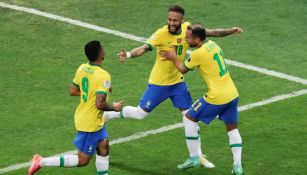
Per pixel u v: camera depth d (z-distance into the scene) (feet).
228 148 125.08
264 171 117.60
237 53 165.37
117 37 172.04
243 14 184.75
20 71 155.02
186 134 116.47
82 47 166.81
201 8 187.62
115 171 117.39
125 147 125.29
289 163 120.06
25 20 178.50
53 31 173.99
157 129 131.85
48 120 134.82
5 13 181.57
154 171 117.70
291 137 128.67
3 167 118.32
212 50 113.39
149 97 121.60
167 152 123.75
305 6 189.67
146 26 178.29
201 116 115.24
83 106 108.47
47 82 150.41
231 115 114.93
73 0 191.01
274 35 174.40
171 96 121.70
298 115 136.87
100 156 110.32
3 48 165.37
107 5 188.85
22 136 128.98
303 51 166.40
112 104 106.73
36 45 167.12
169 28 118.01
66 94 145.18
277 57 163.43
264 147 125.29
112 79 152.15
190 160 117.60
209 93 113.70
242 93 146.41
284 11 186.80
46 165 108.88
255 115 136.98
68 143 126.62
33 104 140.97
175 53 116.47
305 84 150.61
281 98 144.05
